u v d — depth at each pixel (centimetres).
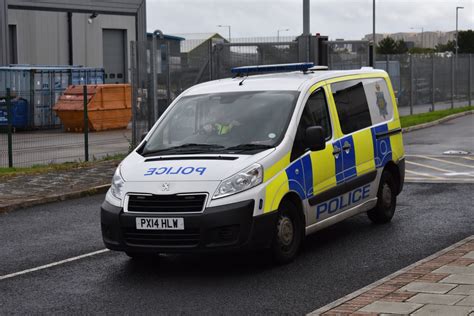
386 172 1149
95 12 3869
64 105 3319
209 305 760
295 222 927
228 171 862
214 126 963
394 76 3744
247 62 2242
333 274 869
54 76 3553
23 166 1991
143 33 4069
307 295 786
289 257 917
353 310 684
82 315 740
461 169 1764
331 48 2309
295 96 977
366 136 1084
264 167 878
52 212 1359
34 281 880
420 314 663
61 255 1011
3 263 973
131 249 872
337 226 1145
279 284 831
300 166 931
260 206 862
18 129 3431
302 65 1079
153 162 912
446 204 1309
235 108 980
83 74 3678
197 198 849
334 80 1054
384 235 1071
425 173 1712
